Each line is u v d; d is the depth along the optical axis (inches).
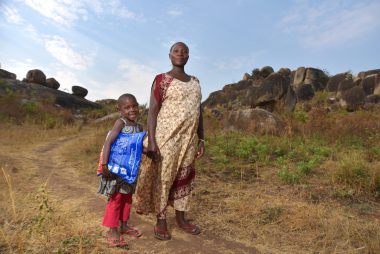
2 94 919.0
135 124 144.1
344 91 936.3
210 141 410.6
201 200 202.2
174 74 148.0
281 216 175.9
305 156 324.8
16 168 269.1
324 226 160.4
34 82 1172.5
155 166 145.9
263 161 314.7
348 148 374.6
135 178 135.3
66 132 576.1
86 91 1282.0
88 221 161.5
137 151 135.7
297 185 236.8
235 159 323.0
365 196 215.5
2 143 413.7
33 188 215.0
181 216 155.5
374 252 138.2
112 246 134.7
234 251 138.9
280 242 149.0
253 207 187.8
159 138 142.6
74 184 235.1
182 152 144.3
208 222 169.0
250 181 250.7
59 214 163.9
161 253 133.4
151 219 171.6
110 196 137.7
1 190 201.6
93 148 377.7
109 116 816.9
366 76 1117.1
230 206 192.2
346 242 145.6
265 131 474.9
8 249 122.8
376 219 176.9
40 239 132.6
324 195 216.2
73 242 132.6
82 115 1025.5
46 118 713.6
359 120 532.7
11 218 151.6
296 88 1102.4
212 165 298.2
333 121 526.6
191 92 144.5
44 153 369.4
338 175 241.6
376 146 370.6
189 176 150.2
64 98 1110.4
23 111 757.3
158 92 144.9
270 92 707.4
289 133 458.3
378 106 815.7
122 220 146.1
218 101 1255.5
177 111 142.2
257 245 145.4
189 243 143.9
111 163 134.3
